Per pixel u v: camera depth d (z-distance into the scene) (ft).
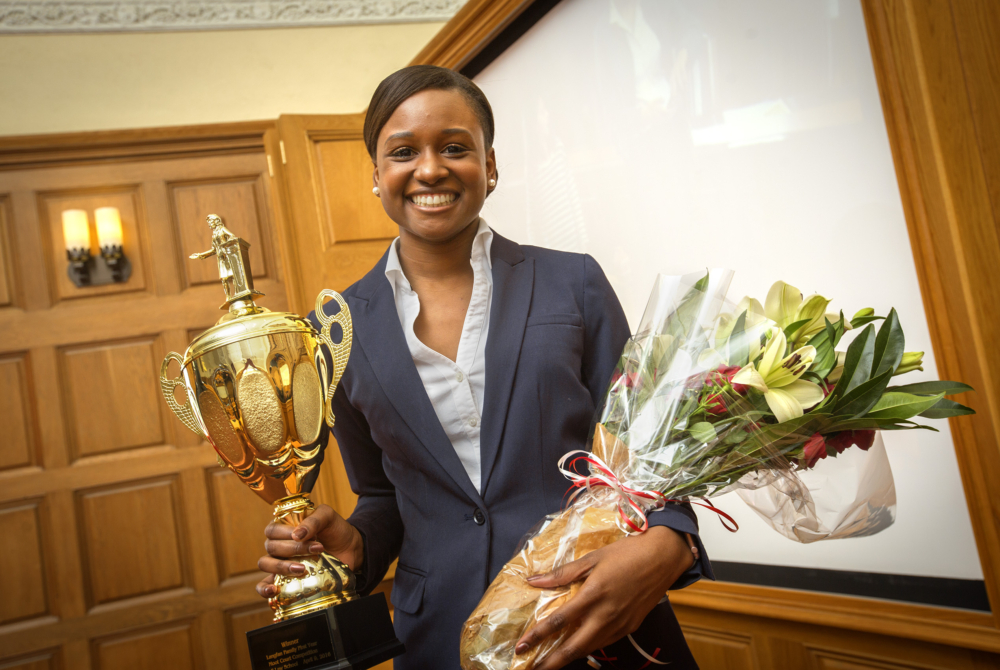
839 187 4.52
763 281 5.07
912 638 4.33
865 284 4.44
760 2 4.91
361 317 3.23
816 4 4.56
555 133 6.88
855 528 2.82
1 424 9.55
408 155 2.97
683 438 2.54
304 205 9.24
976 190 3.70
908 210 3.99
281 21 10.43
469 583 2.87
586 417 3.05
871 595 4.59
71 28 9.82
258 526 10.18
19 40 9.72
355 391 3.17
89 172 10.00
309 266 9.16
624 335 3.20
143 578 9.73
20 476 9.50
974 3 3.65
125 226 10.10
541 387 2.96
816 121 4.62
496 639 2.32
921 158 3.89
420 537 3.08
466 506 3.01
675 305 2.75
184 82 10.21
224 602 9.88
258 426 2.79
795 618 4.97
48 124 9.75
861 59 4.34
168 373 10.03
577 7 6.45
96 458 9.79
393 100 2.96
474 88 3.12
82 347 9.89
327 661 2.52
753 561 5.43
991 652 4.02
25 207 9.83
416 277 3.30
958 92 3.72
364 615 2.64
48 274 9.86
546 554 2.47
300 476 2.93
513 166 7.52
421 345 3.07
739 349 2.57
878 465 2.80
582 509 2.58
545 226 7.14
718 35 5.22
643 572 2.25
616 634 2.24
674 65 5.59
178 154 10.25
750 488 2.64
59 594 9.44
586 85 6.46
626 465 2.58
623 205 6.19
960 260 3.75
